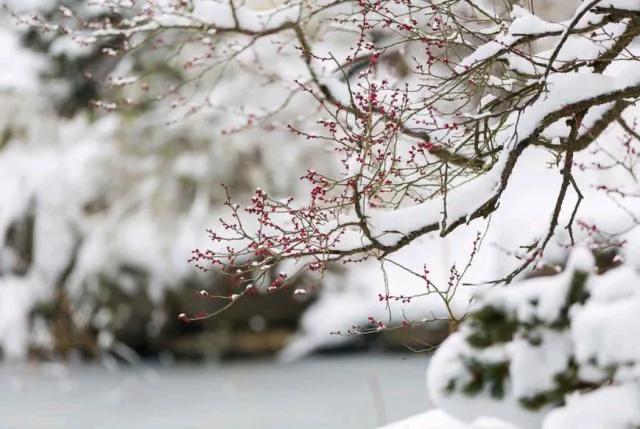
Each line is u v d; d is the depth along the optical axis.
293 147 20.39
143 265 20.17
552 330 5.98
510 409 6.05
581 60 5.58
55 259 20.22
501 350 6.12
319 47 8.48
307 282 20.25
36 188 20.55
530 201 11.66
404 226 5.29
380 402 14.77
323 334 19.75
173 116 19.20
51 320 20.16
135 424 14.12
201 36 7.63
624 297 5.71
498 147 5.60
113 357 20.47
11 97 20.41
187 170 20.34
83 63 17.83
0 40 20.31
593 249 6.59
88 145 20.81
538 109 5.37
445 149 6.04
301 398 15.54
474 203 5.34
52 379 18.23
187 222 20.31
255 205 5.17
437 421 6.58
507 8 6.19
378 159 5.28
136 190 20.62
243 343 20.33
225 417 14.31
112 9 7.82
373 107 5.34
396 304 18.12
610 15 5.40
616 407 5.10
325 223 5.27
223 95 18.28
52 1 14.61
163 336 20.45
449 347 6.27
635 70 5.41
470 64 5.55
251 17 7.03
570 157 5.58
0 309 19.97
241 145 20.17
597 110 5.91
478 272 14.80
